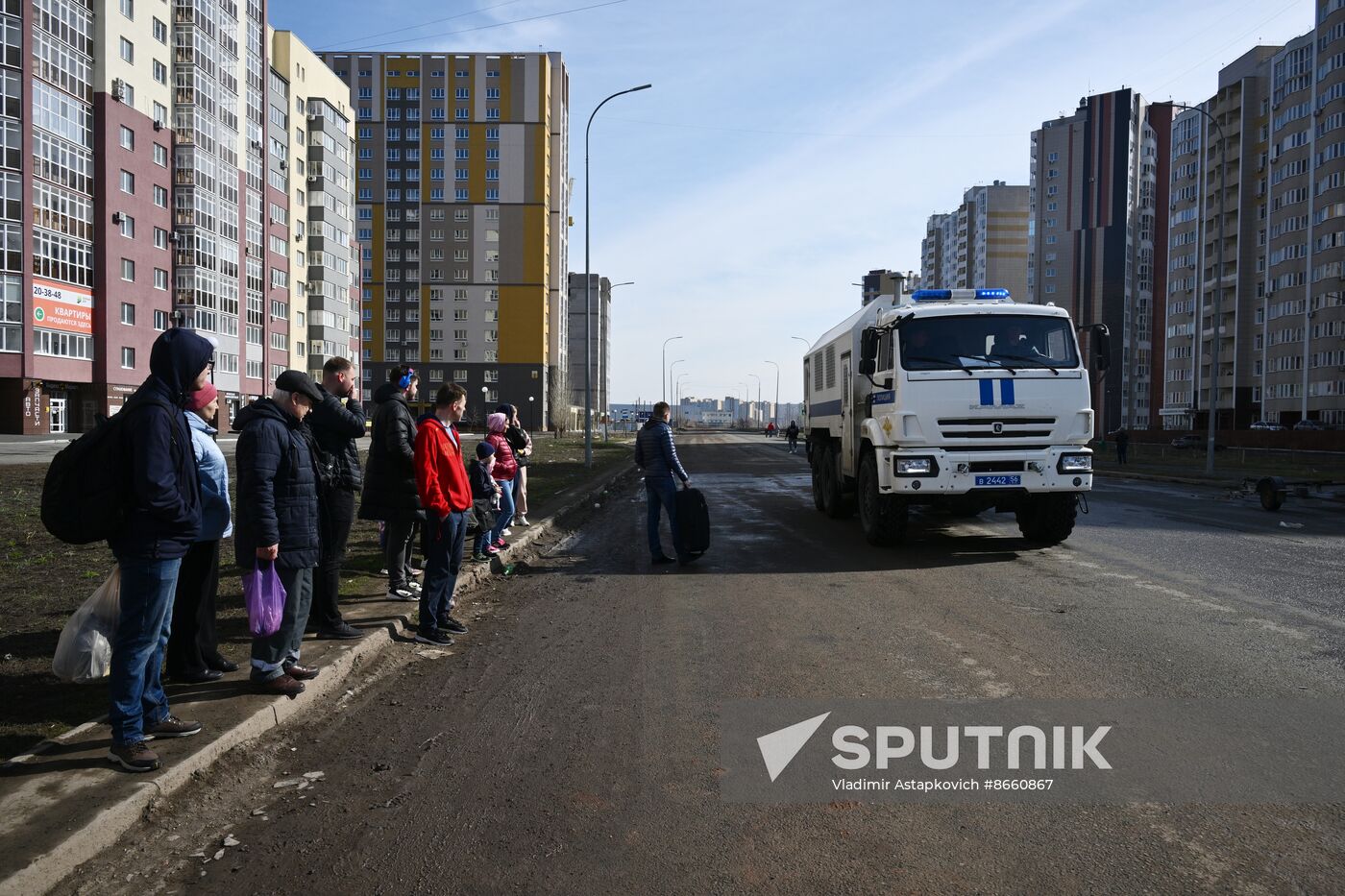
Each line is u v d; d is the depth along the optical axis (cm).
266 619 464
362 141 10569
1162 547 1080
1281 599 762
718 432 12669
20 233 4456
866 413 1148
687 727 455
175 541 386
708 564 998
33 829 318
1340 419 6794
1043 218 11169
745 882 301
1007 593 800
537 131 10531
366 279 10631
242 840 337
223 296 5866
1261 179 7994
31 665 538
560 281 11662
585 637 658
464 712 486
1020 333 1023
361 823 350
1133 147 10719
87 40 4841
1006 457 988
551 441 6294
